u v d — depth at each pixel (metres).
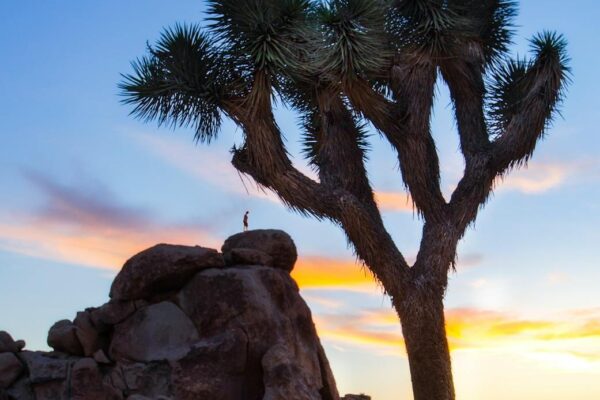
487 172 13.12
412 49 12.93
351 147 13.06
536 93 13.15
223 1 11.99
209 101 11.89
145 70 12.26
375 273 12.49
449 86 13.79
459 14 13.88
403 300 12.39
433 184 12.95
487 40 14.39
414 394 12.33
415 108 12.81
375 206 12.83
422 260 12.60
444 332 12.41
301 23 11.91
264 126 11.97
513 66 13.64
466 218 12.91
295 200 12.32
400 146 12.88
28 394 9.46
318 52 11.89
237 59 11.98
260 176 12.30
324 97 12.34
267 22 11.71
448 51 12.92
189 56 11.98
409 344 12.35
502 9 14.47
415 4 12.79
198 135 12.27
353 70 11.87
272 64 11.71
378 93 12.64
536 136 13.10
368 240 12.34
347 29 11.80
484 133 13.55
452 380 12.31
